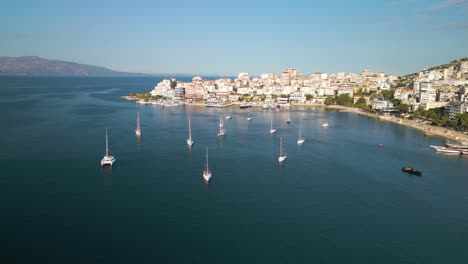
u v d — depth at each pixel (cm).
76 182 19412
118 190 18375
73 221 14788
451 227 15200
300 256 12731
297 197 18012
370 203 17500
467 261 12781
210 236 13900
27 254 12350
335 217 15838
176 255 12575
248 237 13912
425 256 13025
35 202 16588
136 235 13825
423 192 19188
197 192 18362
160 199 17325
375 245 13612
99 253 12544
